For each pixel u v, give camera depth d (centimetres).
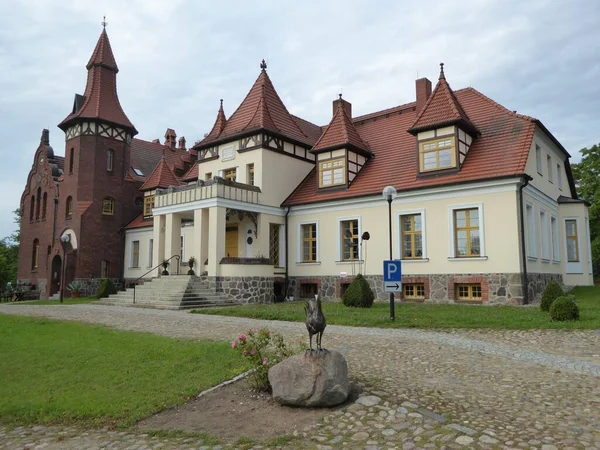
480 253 1784
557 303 1220
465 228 1859
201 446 536
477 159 1902
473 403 605
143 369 840
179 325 1358
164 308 1886
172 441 555
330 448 507
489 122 2056
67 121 3291
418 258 1948
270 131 2378
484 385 686
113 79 3441
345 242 2241
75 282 3083
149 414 641
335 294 2223
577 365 791
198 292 2038
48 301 2716
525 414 562
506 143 1897
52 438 582
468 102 2234
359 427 556
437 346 966
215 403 675
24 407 681
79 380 798
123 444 553
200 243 2188
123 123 3353
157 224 2438
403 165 2184
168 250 2350
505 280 1717
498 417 554
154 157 3912
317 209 2331
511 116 2012
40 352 1008
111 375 813
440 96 1994
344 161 2269
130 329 1300
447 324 1228
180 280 2139
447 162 1933
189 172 3061
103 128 3284
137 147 3866
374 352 920
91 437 581
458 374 749
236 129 2508
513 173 1720
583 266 2231
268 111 2461
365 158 2383
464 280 1816
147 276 3109
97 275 3188
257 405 656
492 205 1773
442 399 623
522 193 1759
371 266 2108
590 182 3456
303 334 1142
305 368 634
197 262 2180
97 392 732
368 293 1738
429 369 783
